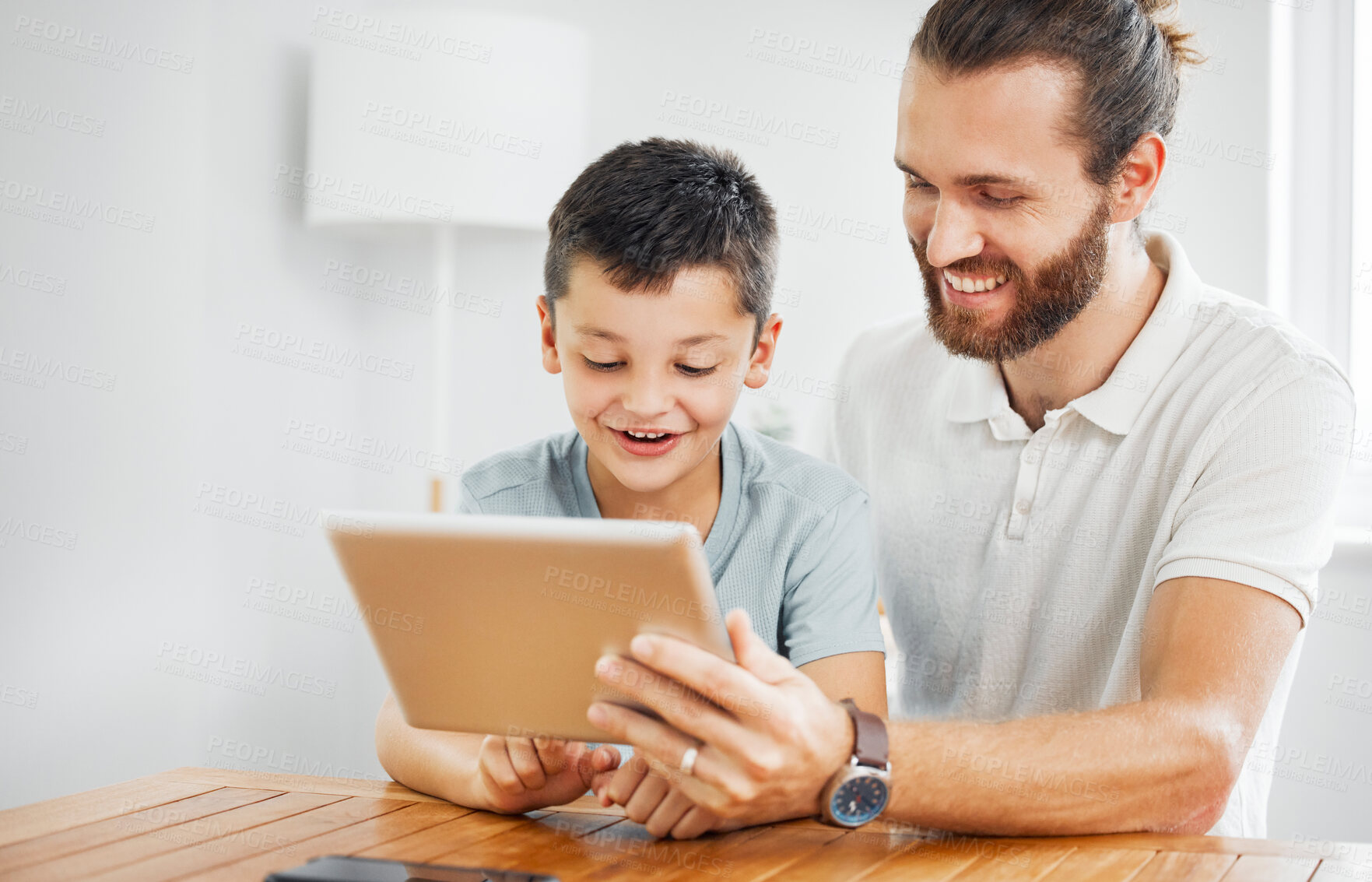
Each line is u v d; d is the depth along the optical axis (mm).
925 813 774
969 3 989
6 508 1726
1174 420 1104
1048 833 799
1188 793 810
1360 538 1895
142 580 1902
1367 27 2100
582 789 890
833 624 1070
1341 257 2137
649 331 942
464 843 806
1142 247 1156
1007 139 981
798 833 833
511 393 2541
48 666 1775
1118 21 997
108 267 1841
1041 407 1210
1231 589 911
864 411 1387
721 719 721
